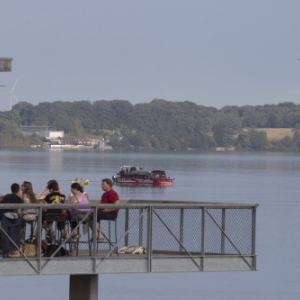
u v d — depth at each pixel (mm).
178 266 64562
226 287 124938
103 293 118938
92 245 63750
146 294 119000
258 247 169375
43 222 63062
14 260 61031
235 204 65812
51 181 65750
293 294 121562
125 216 66312
